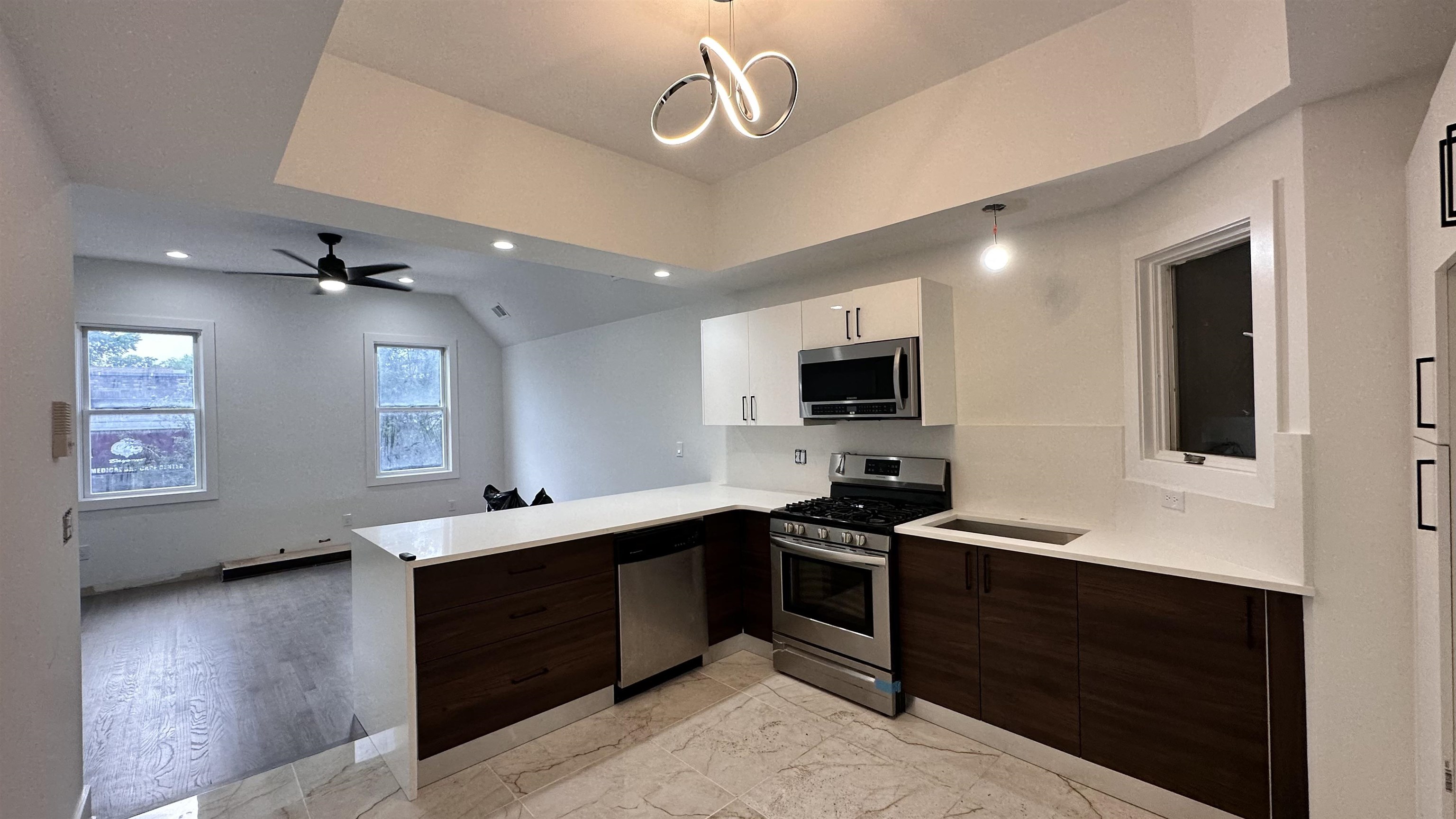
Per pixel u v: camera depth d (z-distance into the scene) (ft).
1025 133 7.23
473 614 7.61
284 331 19.15
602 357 18.34
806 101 8.34
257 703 9.61
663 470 16.15
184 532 17.39
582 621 8.75
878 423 10.91
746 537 11.06
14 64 4.04
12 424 4.05
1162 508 7.38
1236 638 5.86
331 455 20.03
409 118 7.59
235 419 18.24
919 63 7.45
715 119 8.75
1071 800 6.72
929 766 7.42
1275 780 5.66
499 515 10.10
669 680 9.98
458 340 22.97
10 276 4.05
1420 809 4.83
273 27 3.78
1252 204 5.93
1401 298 5.04
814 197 9.59
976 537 7.84
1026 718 7.44
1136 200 7.68
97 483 16.39
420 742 7.11
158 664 11.27
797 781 7.18
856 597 9.02
